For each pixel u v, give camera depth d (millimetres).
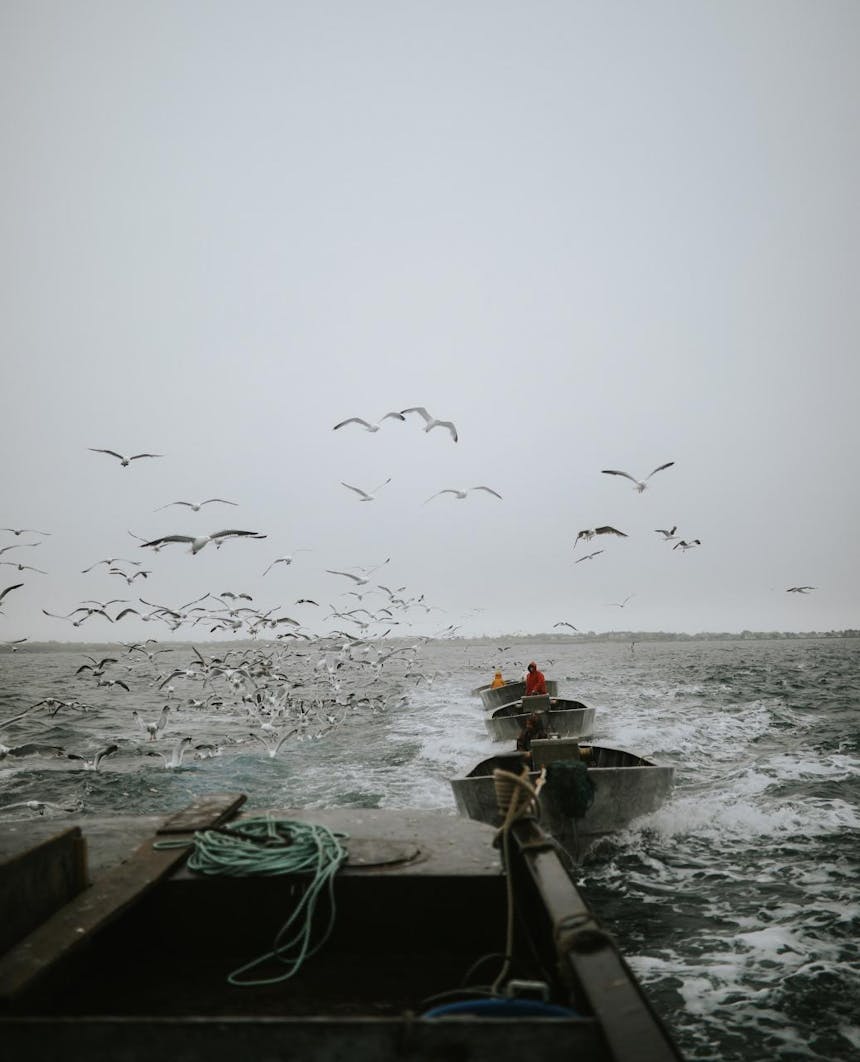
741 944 8070
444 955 4805
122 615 25547
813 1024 6535
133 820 6148
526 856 4629
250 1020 3016
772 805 13695
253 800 15023
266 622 27125
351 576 23312
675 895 9531
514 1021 3000
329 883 4840
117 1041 2996
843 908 8883
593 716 22312
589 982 3256
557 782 10398
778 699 33094
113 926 4723
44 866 4340
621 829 11266
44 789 16359
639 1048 2773
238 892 4895
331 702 27312
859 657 83688
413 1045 2984
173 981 4508
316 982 4488
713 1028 6527
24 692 44938
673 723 24844
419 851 5336
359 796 15078
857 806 13531
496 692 29625
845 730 23031
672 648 147000
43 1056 2986
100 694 43062
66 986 4094
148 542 13008
